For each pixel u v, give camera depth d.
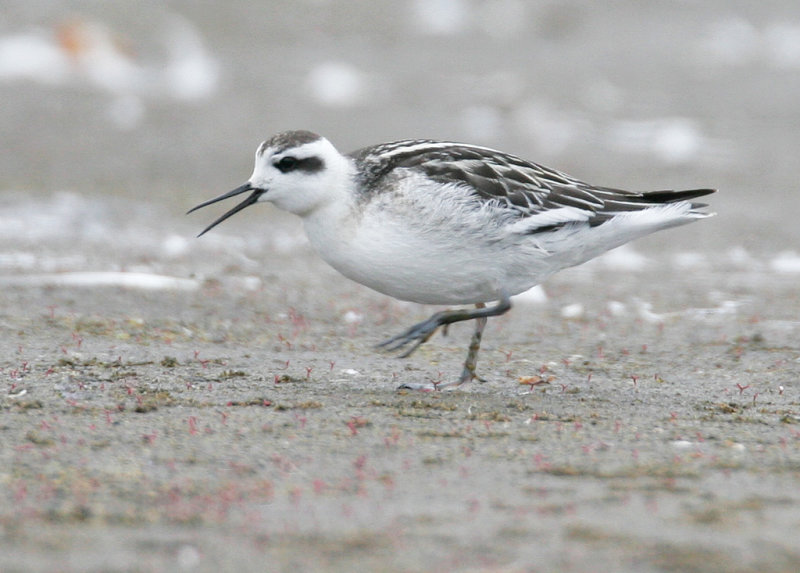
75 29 31.00
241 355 12.59
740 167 25.73
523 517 7.54
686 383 11.90
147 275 16.36
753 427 9.97
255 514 7.55
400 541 7.13
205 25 33.72
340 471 8.46
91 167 23.64
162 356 12.30
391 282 10.91
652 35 36.34
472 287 11.05
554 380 11.91
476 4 37.25
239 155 24.98
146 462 8.56
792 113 30.17
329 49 33.50
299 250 19.23
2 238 18.69
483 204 10.63
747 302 16.25
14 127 25.83
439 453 8.94
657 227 11.42
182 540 7.11
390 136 26.48
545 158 25.66
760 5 38.91
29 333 13.08
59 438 9.09
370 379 11.73
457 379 11.90
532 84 31.62
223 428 9.49
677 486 8.20
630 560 6.86
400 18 35.97
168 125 26.88
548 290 16.98
